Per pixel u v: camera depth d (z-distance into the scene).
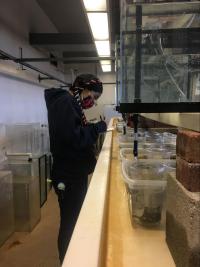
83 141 1.81
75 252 0.51
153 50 0.87
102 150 1.83
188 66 0.87
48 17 6.07
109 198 1.00
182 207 0.55
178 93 0.80
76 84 2.09
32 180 3.20
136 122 1.63
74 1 5.02
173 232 0.61
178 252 0.57
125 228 0.77
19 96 4.62
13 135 3.72
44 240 2.90
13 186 3.08
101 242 0.59
